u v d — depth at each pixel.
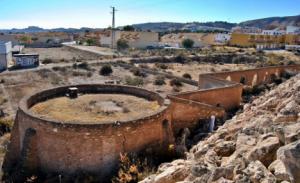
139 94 23.69
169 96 21.34
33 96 20.53
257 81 40.69
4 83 41.72
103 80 44.75
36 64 57.16
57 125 15.31
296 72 45.19
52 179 15.27
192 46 103.12
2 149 20.23
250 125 10.77
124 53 78.25
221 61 72.31
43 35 131.75
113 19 89.00
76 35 149.00
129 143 16.19
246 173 6.55
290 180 5.81
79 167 15.55
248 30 132.00
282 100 13.98
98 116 18.38
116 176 15.07
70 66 55.25
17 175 15.84
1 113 27.98
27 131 16.47
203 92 25.73
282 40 113.50
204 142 13.48
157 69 55.25
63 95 23.06
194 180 7.52
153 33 101.12
